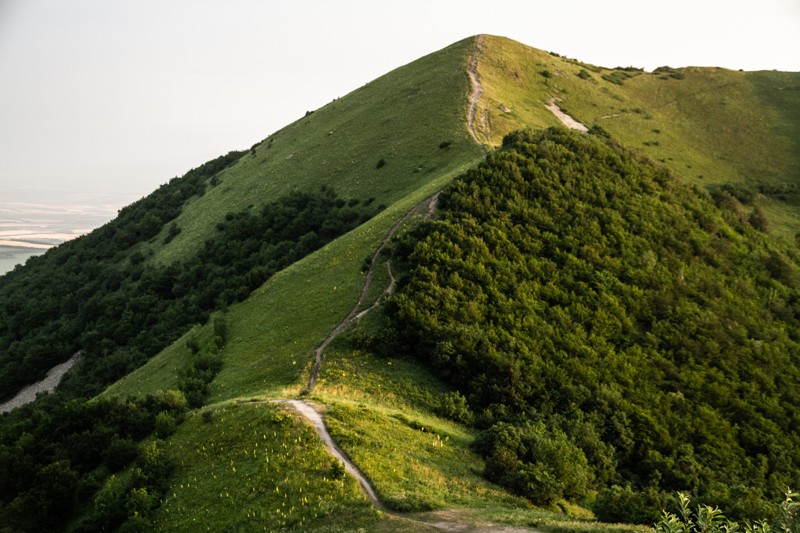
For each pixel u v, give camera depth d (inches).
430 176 3432.6
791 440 1828.2
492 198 2544.3
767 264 2650.1
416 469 1205.7
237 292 2930.6
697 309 2247.8
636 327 2134.6
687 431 1758.1
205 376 2073.1
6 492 1576.0
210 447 1393.9
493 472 1249.4
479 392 1691.7
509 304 2028.8
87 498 1482.5
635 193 2770.7
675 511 1050.1
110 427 1694.1
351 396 1601.9
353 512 1010.1
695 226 2706.7
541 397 1713.8
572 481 1274.6
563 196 2613.2
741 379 2027.6
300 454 1221.1
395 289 2154.3
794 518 466.0
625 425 1689.2
